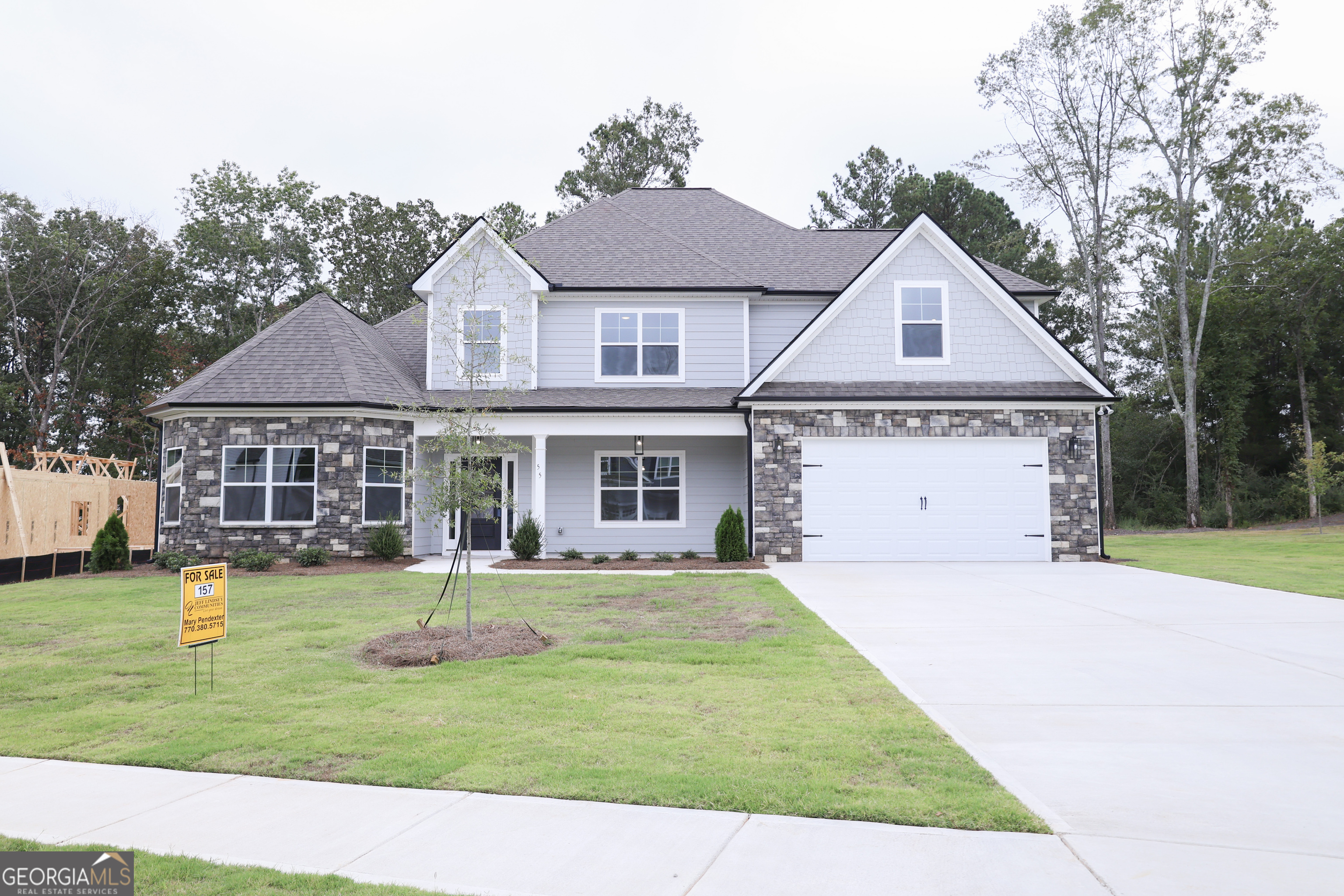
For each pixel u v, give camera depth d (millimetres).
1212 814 4191
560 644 8891
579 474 19875
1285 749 5254
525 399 18797
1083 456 17719
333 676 7480
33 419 36531
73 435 38156
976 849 3789
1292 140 31141
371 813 4336
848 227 49156
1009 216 46844
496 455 12094
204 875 3572
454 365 19516
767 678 7207
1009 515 17688
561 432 18359
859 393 17969
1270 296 36062
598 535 19781
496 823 4168
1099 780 4707
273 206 41719
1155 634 9133
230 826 4191
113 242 38906
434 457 18719
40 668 7988
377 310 43375
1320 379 38000
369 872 3619
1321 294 36344
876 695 6559
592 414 18344
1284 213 35344
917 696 6582
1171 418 39562
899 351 18469
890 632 9297
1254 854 3715
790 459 17719
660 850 3822
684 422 18453
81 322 37188
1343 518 33469
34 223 37500
